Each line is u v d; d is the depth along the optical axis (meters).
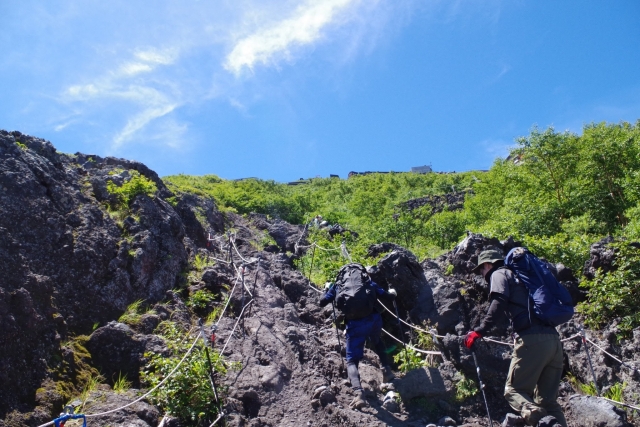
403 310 6.95
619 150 14.88
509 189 19.73
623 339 5.55
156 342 5.40
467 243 7.08
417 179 47.44
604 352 5.21
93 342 5.25
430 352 5.98
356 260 8.98
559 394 5.39
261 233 15.03
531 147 16.36
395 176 50.88
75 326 5.43
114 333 5.32
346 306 5.56
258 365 5.66
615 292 5.90
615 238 7.11
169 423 4.43
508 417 4.91
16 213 5.79
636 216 11.36
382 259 7.35
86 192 7.70
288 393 5.41
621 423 4.49
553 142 16.11
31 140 7.70
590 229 13.39
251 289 7.82
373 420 4.91
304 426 4.88
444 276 7.03
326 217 20.81
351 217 25.39
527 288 4.51
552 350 4.34
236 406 4.93
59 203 6.58
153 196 8.51
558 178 16.14
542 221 13.48
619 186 14.71
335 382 5.70
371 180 48.53
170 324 5.72
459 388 5.57
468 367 5.70
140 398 4.43
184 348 5.22
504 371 5.56
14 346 4.38
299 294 8.55
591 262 6.83
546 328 4.38
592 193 14.79
